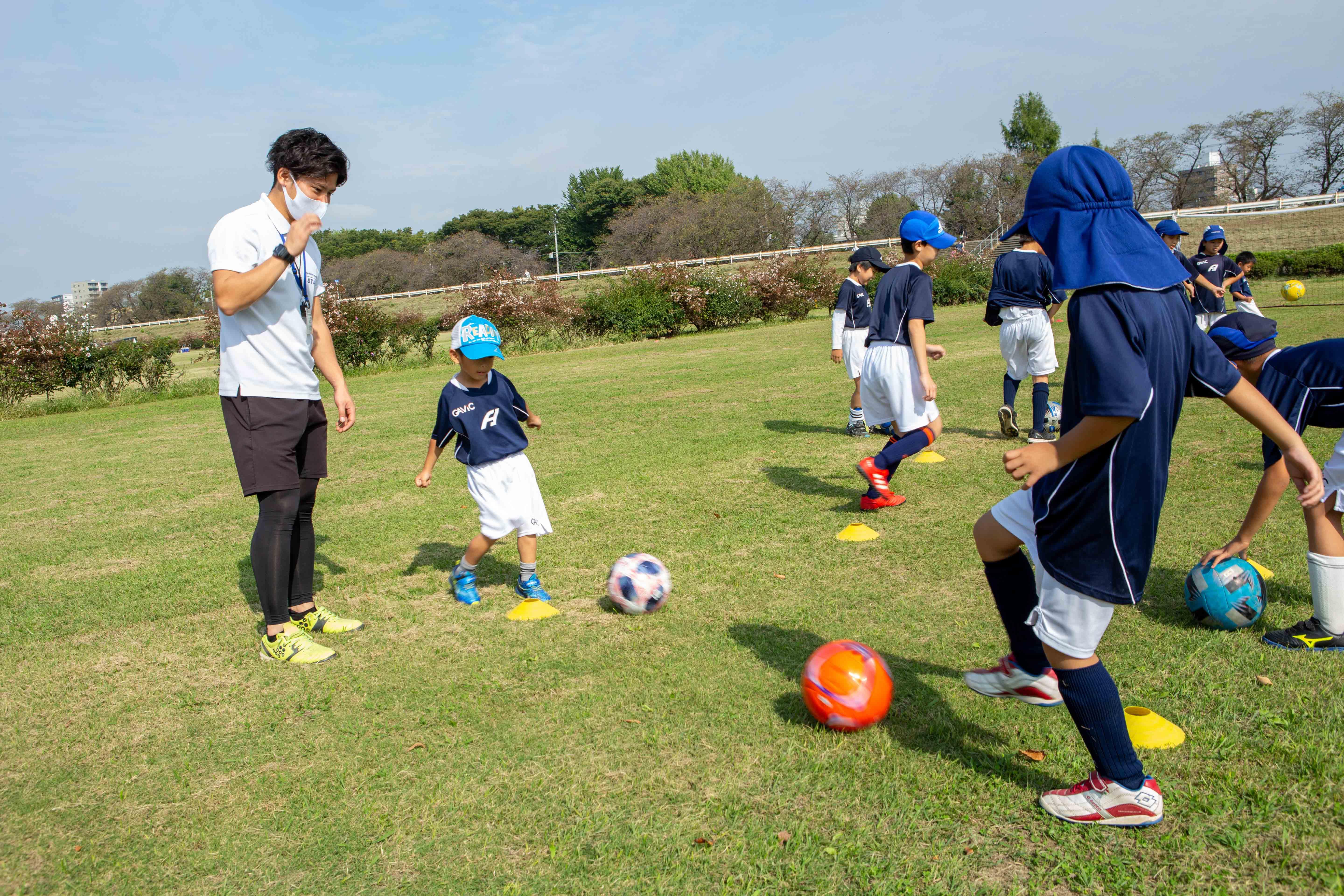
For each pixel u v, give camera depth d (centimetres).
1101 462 213
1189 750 261
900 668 330
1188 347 219
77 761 301
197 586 494
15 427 1398
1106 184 218
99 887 231
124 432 1234
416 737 301
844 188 6144
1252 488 541
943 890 210
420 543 554
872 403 600
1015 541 268
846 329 791
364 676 356
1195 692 296
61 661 392
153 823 260
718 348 1930
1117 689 248
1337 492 317
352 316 2009
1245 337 349
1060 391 1002
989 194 5781
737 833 236
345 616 430
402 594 457
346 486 734
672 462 740
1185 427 743
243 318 370
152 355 1803
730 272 2788
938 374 1188
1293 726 270
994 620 371
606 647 368
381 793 268
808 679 286
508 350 2228
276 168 371
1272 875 208
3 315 1669
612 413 1038
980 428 805
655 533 537
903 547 475
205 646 402
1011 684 293
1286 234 3869
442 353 2302
